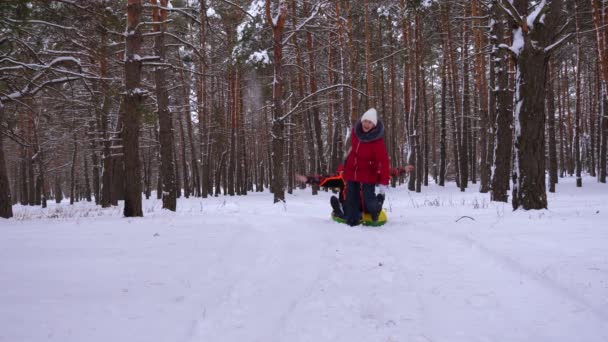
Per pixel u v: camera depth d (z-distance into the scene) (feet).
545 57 24.14
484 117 72.49
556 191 78.28
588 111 121.29
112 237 17.69
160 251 14.49
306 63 81.30
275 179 51.60
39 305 8.73
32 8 31.53
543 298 8.70
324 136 136.67
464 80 81.92
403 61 85.61
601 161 87.71
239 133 111.14
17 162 135.03
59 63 34.63
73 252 14.38
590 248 12.76
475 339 6.97
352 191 20.38
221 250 14.60
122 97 35.19
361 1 74.90
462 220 20.53
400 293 9.51
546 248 13.00
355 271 11.53
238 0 62.75
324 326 7.72
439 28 81.97
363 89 85.87
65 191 203.51
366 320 7.99
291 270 11.72
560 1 23.86
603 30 66.28
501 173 43.57
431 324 7.68
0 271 11.63
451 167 161.89
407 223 20.57
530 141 24.43
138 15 32.35
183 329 7.49
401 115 129.18
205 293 9.59
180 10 39.65
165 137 42.45
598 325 7.25
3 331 7.28
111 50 36.42
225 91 110.93
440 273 10.97
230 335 7.30
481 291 9.37
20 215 44.24
